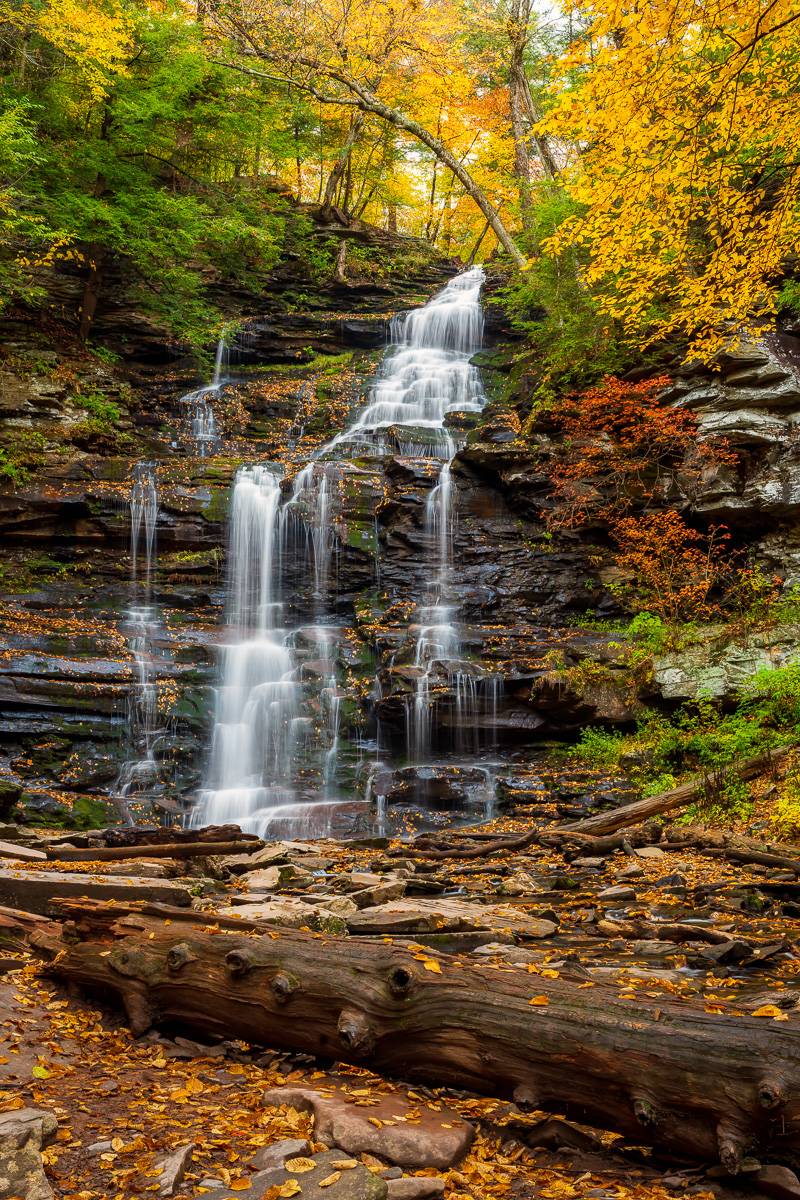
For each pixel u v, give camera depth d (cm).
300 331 2758
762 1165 271
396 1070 356
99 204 2092
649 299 1093
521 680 1497
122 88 2158
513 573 1780
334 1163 271
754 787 1136
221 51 2477
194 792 1409
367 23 2486
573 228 962
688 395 1644
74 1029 421
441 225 4166
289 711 1548
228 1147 298
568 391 1912
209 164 2895
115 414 2127
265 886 781
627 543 1678
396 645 1620
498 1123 341
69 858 836
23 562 1764
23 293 2070
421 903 721
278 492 1928
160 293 2472
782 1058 277
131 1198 260
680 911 738
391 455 1992
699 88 844
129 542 1842
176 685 1512
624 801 1255
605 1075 304
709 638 1441
